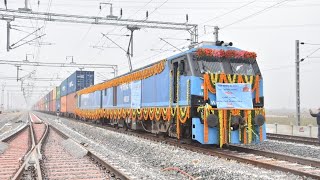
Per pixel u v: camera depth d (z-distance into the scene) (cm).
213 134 1408
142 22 2683
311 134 2338
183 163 1141
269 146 1659
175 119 1622
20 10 2462
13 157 1377
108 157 1352
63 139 2184
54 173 1014
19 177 920
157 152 1424
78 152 1441
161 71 1777
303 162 1145
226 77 1450
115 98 2770
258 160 1179
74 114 4962
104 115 3144
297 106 2727
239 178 912
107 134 2336
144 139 1920
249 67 1534
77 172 1030
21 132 2817
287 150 1512
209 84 1426
